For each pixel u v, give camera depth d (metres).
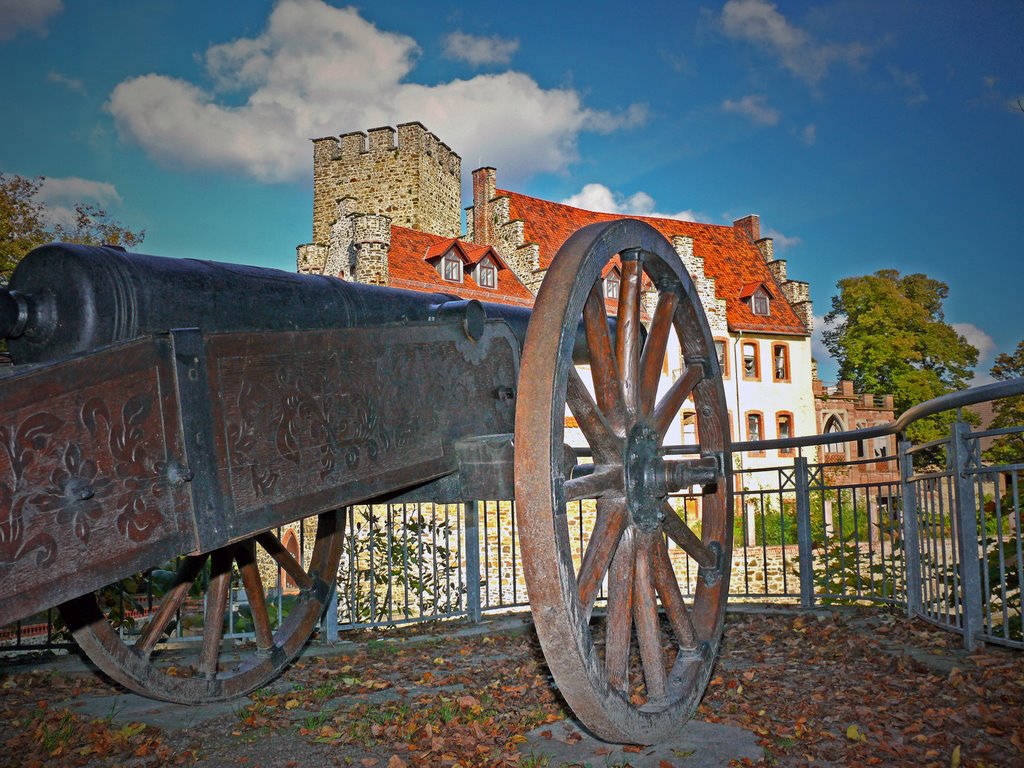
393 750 3.02
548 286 2.53
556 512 2.34
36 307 2.01
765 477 34.94
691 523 17.16
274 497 2.25
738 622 5.62
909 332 41.16
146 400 1.94
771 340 36.41
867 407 39.06
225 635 5.35
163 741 3.14
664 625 5.63
